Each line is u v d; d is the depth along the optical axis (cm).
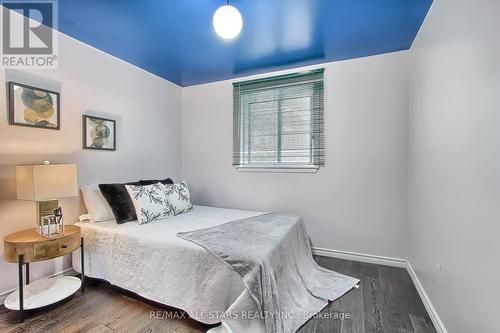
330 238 293
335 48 260
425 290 195
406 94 260
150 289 188
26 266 205
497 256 101
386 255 270
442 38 164
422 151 207
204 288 166
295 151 309
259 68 312
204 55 278
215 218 258
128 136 296
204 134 367
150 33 232
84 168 249
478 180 117
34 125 209
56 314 181
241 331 147
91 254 221
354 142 282
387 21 212
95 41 246
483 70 113
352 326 168
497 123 102
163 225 227
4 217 193
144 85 318
